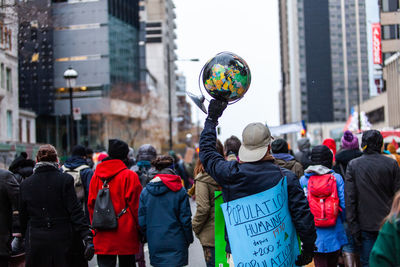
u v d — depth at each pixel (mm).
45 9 17688
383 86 59281
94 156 19484
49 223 5824
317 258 6449
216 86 4234
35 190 5875
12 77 31547
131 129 80250
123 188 6508
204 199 6059
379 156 6098
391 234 2625
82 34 70875
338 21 164750
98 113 73750
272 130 19641
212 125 4379
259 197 4121
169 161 6355
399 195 2670
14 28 17250
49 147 6047
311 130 126375
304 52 165250
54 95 55375
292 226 4242
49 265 5809
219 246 4633
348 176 6148
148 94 83812
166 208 6219
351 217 6094
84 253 6098
